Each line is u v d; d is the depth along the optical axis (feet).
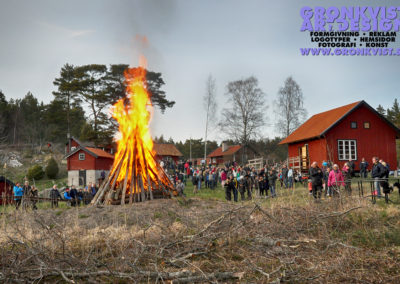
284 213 28.27
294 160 99.60
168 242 23.20
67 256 20.03
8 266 19.11
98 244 23.41
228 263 20.51
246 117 142.00
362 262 20.52
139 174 40.11
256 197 32.27
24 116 235.20
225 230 24.77
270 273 18.20
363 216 29.96
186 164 106.83
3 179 78.43
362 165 77.25
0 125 196.95
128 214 31.91
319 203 31.89
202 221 27.68
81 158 134.21
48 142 210.18
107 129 137.90
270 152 194.80
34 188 44.01
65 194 52.80
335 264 19.92
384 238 25.07
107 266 18.48
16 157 169.37
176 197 39.65
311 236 25.08
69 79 188.44
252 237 24.56
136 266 19.51
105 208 34.73
